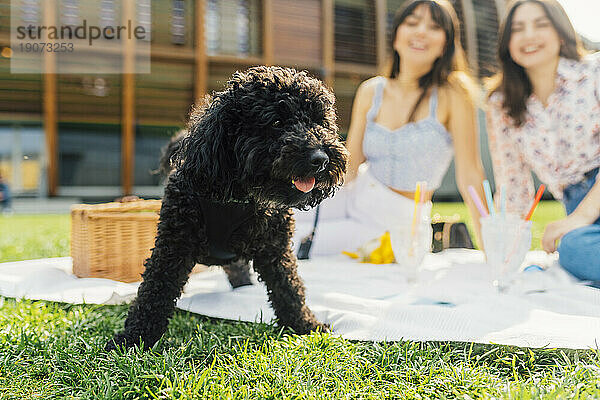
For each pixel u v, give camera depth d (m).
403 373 1.91
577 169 3.45
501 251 2.90
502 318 2.42
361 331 2.38
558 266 3.26
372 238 3.86
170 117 13.29
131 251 3.42
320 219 4.11
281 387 1.77
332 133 2.47
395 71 4.13
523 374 1.97
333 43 13.70
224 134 2.33
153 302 2.26
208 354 2.10
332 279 3.26
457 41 3.98
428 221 3.22
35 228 7.57
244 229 2.37
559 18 3.38
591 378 1.76
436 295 2.81
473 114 3.97
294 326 2.42
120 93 13.31
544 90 3.54
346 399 1.72
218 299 2.86
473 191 3.17
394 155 3.97
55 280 3.32
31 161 13.39
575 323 2.35
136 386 1.77
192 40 12.80
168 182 2.43
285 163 2.20
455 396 1.76
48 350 2.14
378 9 13.92
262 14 13.02
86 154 13.70
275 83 2.36
